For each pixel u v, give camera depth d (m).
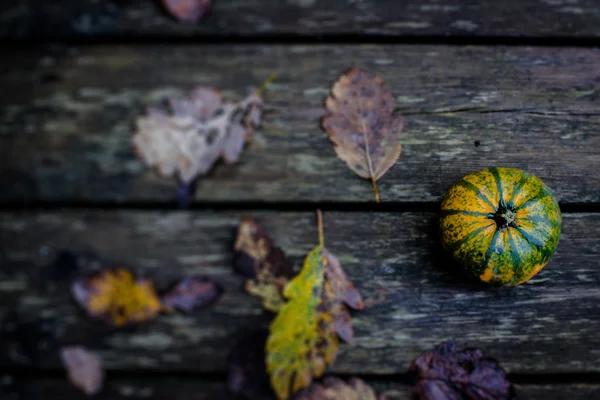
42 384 0.70
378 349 0.69
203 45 0.69
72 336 0.70
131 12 0.69
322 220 0.69
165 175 0.69
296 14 0.69
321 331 0.69
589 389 0.69
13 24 0.69
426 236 0.69
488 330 0.69
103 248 0.69
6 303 0.70
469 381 0.69
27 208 0.70
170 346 0.69
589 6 0.69
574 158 0.69
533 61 0.69
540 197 0.63
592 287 0.68
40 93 0.69
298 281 0.68
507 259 0.63
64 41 0.70
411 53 0.69
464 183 0.64
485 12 0.69
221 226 0.69
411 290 0.69
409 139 0.69
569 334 0.69
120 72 0.69
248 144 0.69
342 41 0.69
